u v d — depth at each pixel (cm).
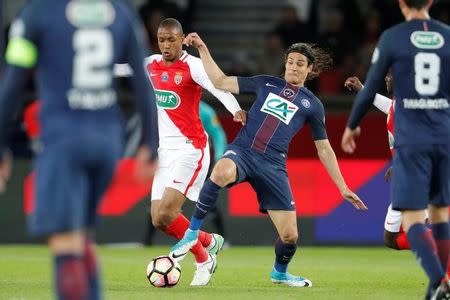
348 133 2311
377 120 4834
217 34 6638
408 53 2242
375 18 5925
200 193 2870
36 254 4331
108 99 1722
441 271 2212
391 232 3059
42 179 1667
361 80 5594
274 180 2902
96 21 1719
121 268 3638
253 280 3186
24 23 1695
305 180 4850
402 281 3238
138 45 1788
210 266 3006
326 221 4847
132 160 4844
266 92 2962
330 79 5578
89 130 1688
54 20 1698
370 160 4844
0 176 1714
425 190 2255
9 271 3478
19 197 4862
